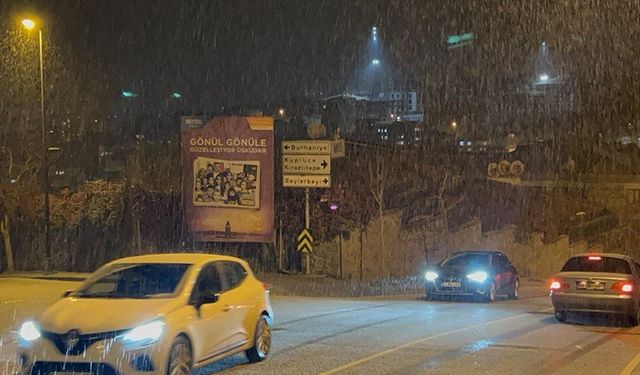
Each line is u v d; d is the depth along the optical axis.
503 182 42.19
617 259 16.52
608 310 15.62
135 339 8.15
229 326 9.88
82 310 8.56
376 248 31.77
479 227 37.16
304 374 9.85
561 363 10.85
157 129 49.34
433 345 12.44
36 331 8.35
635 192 46.00
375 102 79.62
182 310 8.88
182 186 27.02
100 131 45.28
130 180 32.81
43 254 33.44
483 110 77.06
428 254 34.25
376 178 32.81
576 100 66.75
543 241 41.06
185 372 8.73
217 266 10.26
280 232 31.55
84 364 8.03
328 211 31.62
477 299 22.08
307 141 26.52
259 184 26.77
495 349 12.09
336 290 25.92
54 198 33.72
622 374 10.01
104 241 32.50
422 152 41.12
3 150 33.34
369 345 12.39
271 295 23.83
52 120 40.59
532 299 23.97
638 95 59.97
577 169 50.16
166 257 10.18
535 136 64.94
